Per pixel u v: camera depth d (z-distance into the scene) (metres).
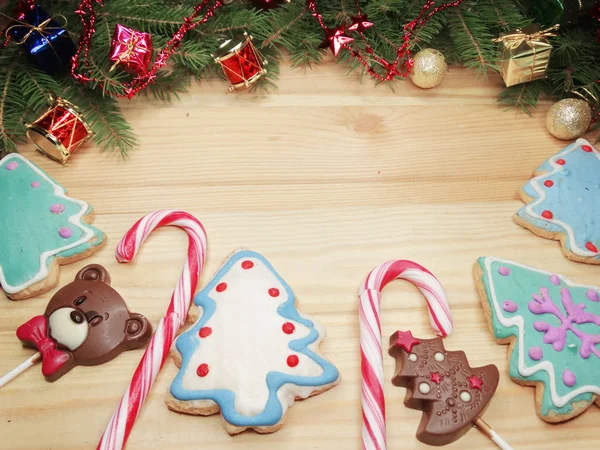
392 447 0.33
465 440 0.33
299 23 0.43
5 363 0.34
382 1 0.41
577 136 0.43
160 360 0.33
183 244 0.38
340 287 0.37
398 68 0.44
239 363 0.33
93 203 0.39
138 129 0.42
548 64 0.42
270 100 0.43
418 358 0.34
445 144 0.42
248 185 0.40
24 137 0.40
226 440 0.33
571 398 0.33
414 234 0.39
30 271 0.36
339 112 0.43
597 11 0.41
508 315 0.35
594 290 0.36
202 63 0.41
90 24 0.38
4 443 0.32
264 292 0.35
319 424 0.33
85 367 0.34
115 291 0.35
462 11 0.42
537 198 0.39
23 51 0.40
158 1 0.41
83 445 0.32
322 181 0.40
